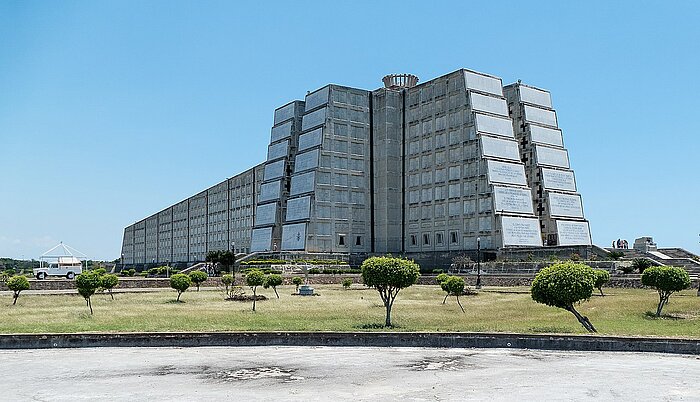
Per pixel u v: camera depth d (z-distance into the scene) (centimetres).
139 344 2667
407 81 12325
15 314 4031
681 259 8225
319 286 7669
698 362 2247
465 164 10619
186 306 4725
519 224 10062
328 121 11538
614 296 5291
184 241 17075
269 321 3594
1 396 1766
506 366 2175
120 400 1702
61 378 2005
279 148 12375
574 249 8812
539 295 3166
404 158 11781
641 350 2491
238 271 9262
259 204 12475
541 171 10875
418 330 2936
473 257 10256
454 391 1775
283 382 1916
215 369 2142
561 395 1717
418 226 11338
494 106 10869
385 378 1969
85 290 4322
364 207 11800
